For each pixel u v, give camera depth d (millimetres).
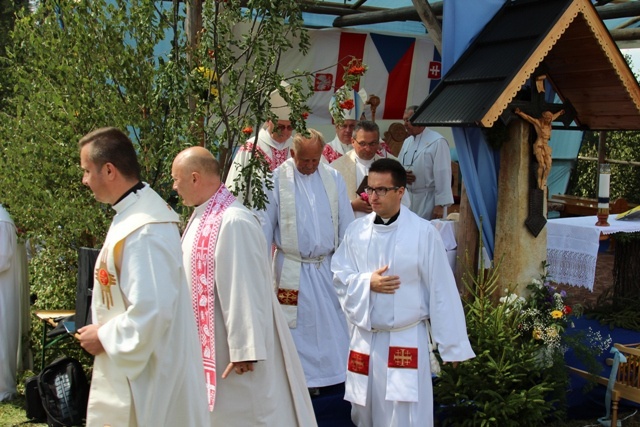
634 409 5250
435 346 4441
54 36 4941
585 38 5270
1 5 8461
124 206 2818
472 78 5164
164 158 4676
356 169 5816
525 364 4684
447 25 5344
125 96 4941
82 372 4727
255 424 3592
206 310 3559
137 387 2744
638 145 11422
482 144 5430
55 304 5625
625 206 9484
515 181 5336
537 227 5359
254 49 4301
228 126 4453
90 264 4176
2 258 5184
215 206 3613
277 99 5457
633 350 4773
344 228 5145
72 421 4621
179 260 2818
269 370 3592
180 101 4445
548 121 5324
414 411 3963
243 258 3486
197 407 2904
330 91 9016
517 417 4598
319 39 8844
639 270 6258
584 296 7875
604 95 5723
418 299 3971
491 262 5504
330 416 4816
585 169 11953
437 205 6617
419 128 6742
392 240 4004
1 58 5195
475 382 4605
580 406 5117
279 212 4961
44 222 5113
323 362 4941
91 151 2791
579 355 4984
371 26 9375
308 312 4949
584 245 5891
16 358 5449
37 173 4918
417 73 9617
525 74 4871
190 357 2887
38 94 4871
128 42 5098
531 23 5125
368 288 3965
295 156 4906
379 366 4035
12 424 4832
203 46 4344
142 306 2658
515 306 5027
